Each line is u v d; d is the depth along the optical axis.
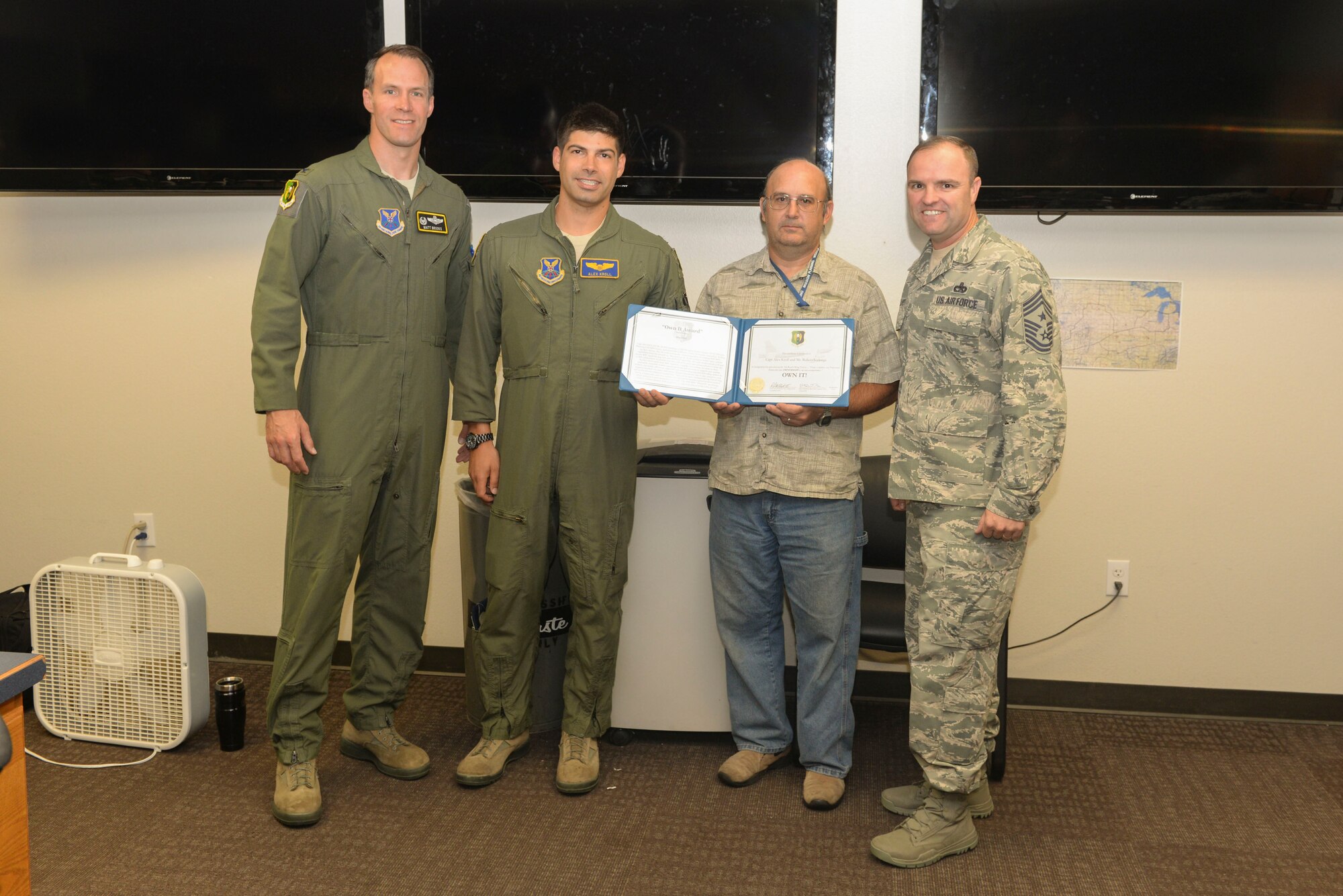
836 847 2.15
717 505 2.38
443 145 2.86
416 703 2.92
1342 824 2.25
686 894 1.96
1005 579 2.03
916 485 2.06
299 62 2.86
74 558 2.64
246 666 3.24
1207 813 2.31
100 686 2.58
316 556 2.23
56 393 3.29
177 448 3.24
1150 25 2.57
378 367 2.22
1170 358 2.79
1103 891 1.99
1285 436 2.77
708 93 2.75
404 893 1.96
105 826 2.20
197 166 2.95
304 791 2.23
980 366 2.00
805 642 2.34
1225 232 2.73
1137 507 2.86
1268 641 2.85
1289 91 2.54
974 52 2.64
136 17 2.90
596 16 2.76
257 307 2.15
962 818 2.13
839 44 2.81
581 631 2.38
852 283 2.25
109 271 3.20
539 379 2.26
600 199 2.27
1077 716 2.89
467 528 2.58
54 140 2.98
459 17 2.80
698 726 2.65
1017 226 2.81
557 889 1.98
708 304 2.37
